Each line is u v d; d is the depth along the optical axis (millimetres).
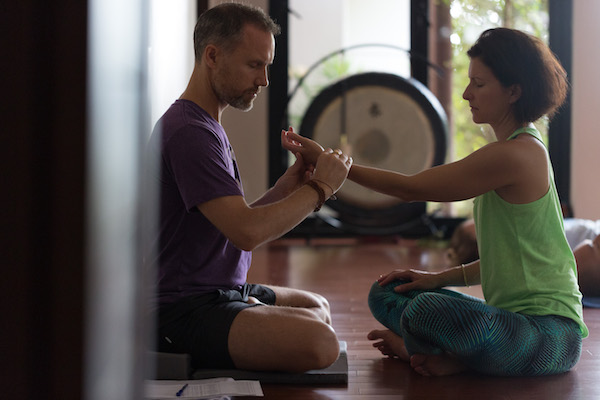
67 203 656
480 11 5938
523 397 1724
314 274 3984
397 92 5438
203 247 1862
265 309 1848
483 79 1849
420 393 1756
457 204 6008
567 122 5664
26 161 642
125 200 788
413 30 5852
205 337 1816
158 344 1845
